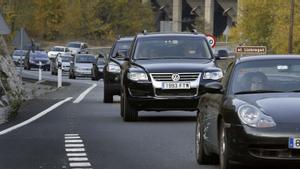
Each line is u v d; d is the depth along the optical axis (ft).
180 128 119.34
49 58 527.40
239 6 484.74
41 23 591.78
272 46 427.74
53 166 80.64
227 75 79.61
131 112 130.11
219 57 135.85
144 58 135.23
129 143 100.27
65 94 232.53
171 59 134.00
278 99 69.97
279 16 418.31
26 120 138.41
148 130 116.57
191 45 137.49
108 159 85.76
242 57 79.87
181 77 126.21
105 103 187.11
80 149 94.58
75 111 159.33
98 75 363.15
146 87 126.21
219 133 73.67
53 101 195.11
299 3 406.82
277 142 65.77
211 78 126.72
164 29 306.76
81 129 119.34
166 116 143.43
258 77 75.51
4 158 86.58
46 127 123.75
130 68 129.80
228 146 69.10
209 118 77.77
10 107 145.28
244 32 469.57
